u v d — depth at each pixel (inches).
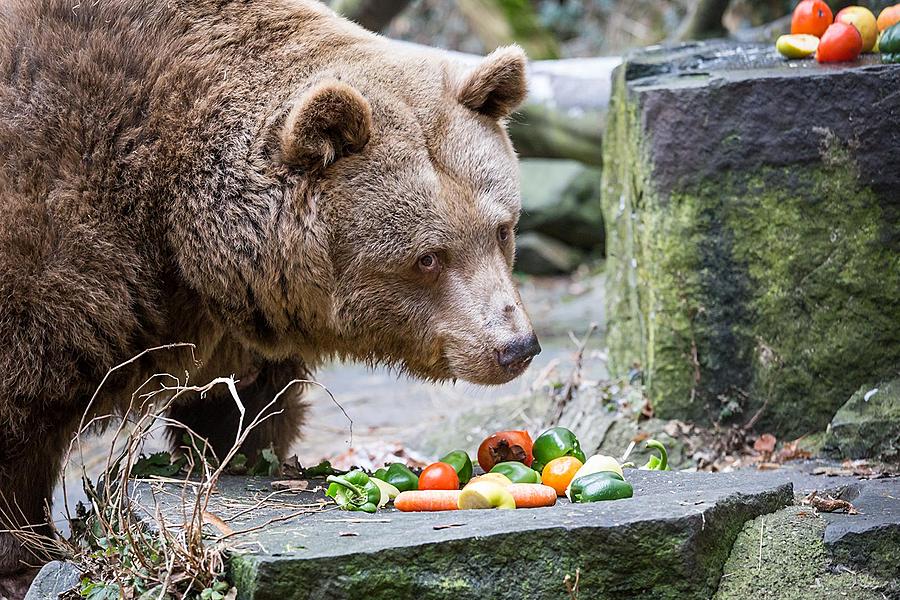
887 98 361.4
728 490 271.6
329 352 320.5
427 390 593.9
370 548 229.8
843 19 406.0
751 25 737.0
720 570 256.2
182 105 297.4
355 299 302.4
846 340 373.4
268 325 310.0
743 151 374.0
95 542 268.5
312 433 529.7
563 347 642.2
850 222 369.1
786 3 719.1
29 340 280.5
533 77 634.8
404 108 303.7
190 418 351.9
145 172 293.0
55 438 300.2
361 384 628.1
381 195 295.4
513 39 877.2
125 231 292.4
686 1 1112.8
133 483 285.4
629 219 424.5
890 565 257.0
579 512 250.2
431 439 468.4
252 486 297.9
